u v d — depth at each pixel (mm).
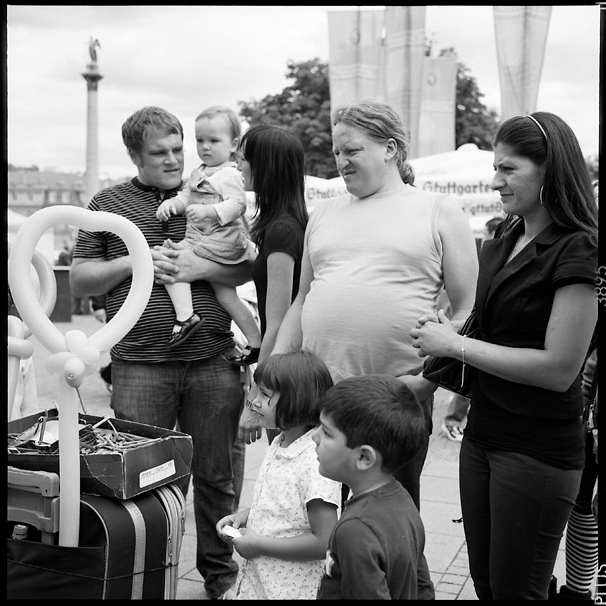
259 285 3027
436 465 5152
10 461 2219
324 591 1890
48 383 8453
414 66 10672
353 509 1877
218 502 3135
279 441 2387
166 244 3131
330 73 10719
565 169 2074
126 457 2145
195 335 3070
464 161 8648
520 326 2141
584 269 2006
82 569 2090
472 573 2371
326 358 2584
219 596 3135
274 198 3016
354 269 2570
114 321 2154
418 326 2289
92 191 28219
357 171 2596
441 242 2568
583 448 2184
